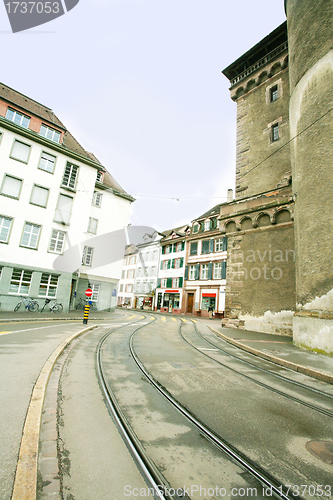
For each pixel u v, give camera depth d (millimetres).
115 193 28281
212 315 29500
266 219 14102
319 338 8375
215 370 6324
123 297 50375
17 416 3172
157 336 11289
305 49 10961
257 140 16141
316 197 9500
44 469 2432
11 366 5070
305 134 10375
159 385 5020
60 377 5039
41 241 20219
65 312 20656
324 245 8930
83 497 2135
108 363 6344
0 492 1967
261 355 8188
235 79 18688
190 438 3230
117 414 3705
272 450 3064
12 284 18750
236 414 3973
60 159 21859
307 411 4250
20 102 20781
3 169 18891
